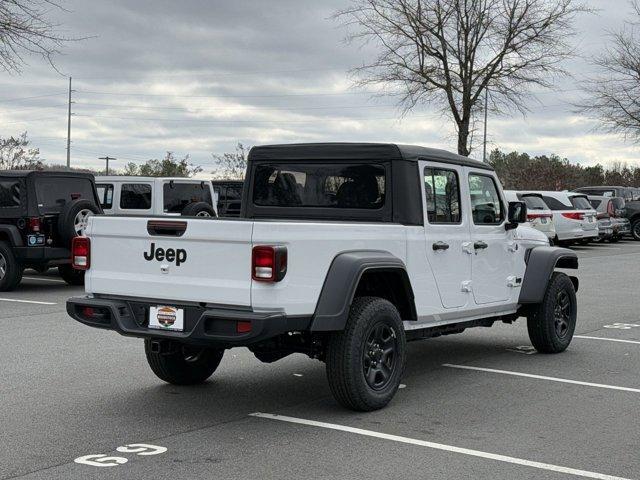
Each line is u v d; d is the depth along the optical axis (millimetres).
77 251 6562
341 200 7344
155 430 5887
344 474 4938
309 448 5461
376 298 6477
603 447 5562
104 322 6387
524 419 6270
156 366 7109
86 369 7973
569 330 9234
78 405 6598
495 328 11016
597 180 59500
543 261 8750
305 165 7570
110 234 6344
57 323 10797
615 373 8031
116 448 5441
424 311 7098
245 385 7387
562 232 25234
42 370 7906
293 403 6727
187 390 7180
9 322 10867
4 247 14234
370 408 6398
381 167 7133
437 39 31734
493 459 5270
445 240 7348
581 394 7125
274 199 7750
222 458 5234
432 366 8375
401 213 7004
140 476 4879
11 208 14219
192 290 5926
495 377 7820
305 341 6367
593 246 28422
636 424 6152
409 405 6684
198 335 5816
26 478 4832
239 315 5645
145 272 6180
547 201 25484
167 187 17625
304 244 5836
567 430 5969
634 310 12828
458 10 30547
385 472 4984
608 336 10344
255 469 5020
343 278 6031
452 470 5039
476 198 7953
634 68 37438
